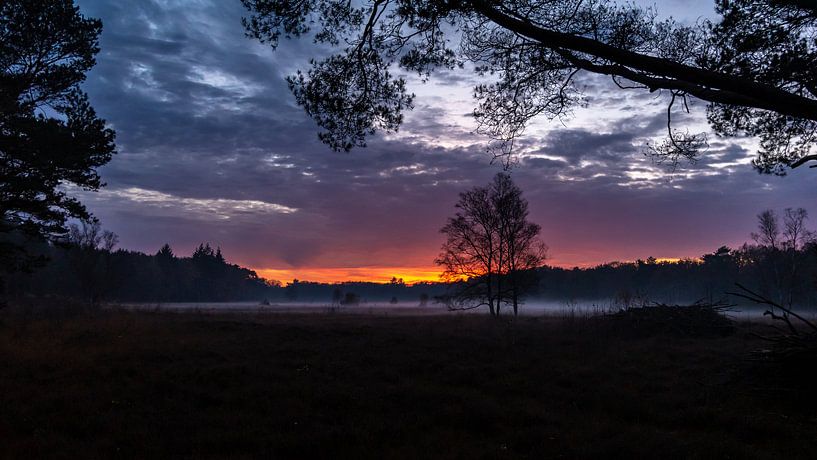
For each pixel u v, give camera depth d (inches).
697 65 278.7
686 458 253.4
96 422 315.9
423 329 973.8
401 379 477.1
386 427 313.0
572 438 295.6
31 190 834.2
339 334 863.7
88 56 893.2
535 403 391.5
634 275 5029.5
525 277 1510.8
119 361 542.6
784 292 2122.3
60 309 1149.7
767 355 446.9
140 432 296.2
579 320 1076.5
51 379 448.8
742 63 293.0
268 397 396.8
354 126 307.7
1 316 998.4
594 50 212.5
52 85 868.0
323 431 301.7
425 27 279.1
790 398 384.8
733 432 312.3
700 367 538.0
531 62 285.3
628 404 375.6
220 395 391.9
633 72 227.0
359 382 460.1
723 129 360.5
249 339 767.7
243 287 7332.7
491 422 335.0
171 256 5984.3
